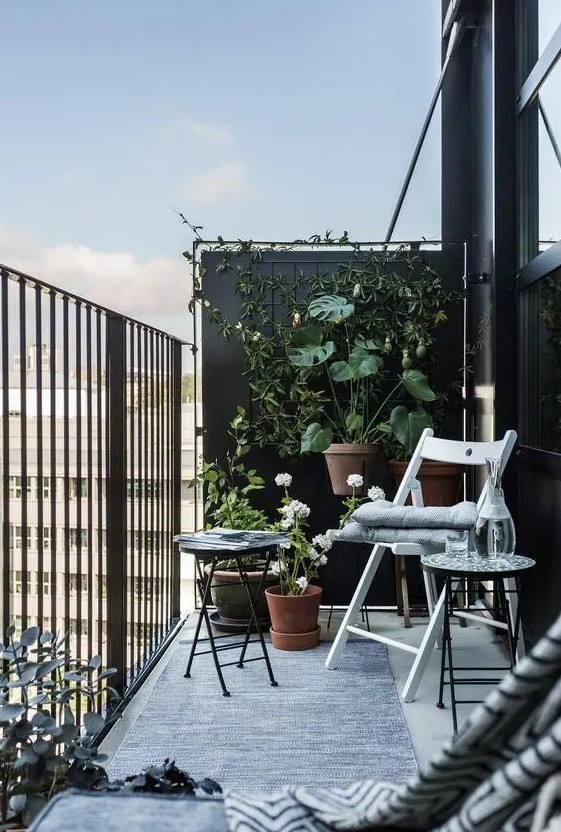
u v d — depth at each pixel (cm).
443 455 312
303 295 405
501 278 337
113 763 215
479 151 385
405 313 395
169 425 372
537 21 306
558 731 72
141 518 310
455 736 81
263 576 311
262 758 218
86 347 241
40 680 160
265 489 407
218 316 403
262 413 401
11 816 143
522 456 325
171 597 386
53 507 206
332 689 277
